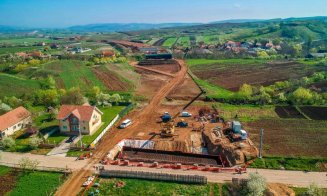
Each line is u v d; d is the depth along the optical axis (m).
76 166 60.84
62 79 132.88
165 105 101.69
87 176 57.31
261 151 64.06
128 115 91.88
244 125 81.38
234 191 52.03
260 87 113.19
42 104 101.88
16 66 158.62
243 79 138.25
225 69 162.00
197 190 52.81
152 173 56.25
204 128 80.25
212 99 106.88
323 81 125.62
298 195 51.03
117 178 56.88
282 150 66.56
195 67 169.25
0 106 91.12
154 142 72.31
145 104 103.00
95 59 179.88
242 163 61.62
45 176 57.28
